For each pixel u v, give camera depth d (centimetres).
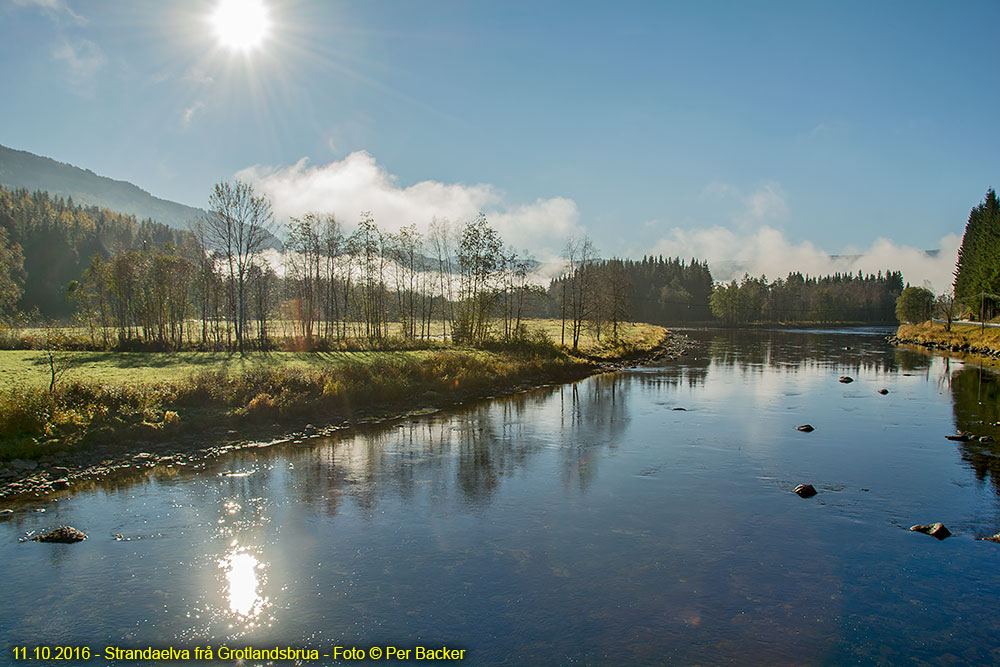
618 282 8519
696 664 963
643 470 2102
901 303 14850
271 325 7344
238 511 1653
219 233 6162
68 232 16562
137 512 1638
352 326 7962
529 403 3659
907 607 1157
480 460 2239
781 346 9212
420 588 1210
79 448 2200
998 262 10225
